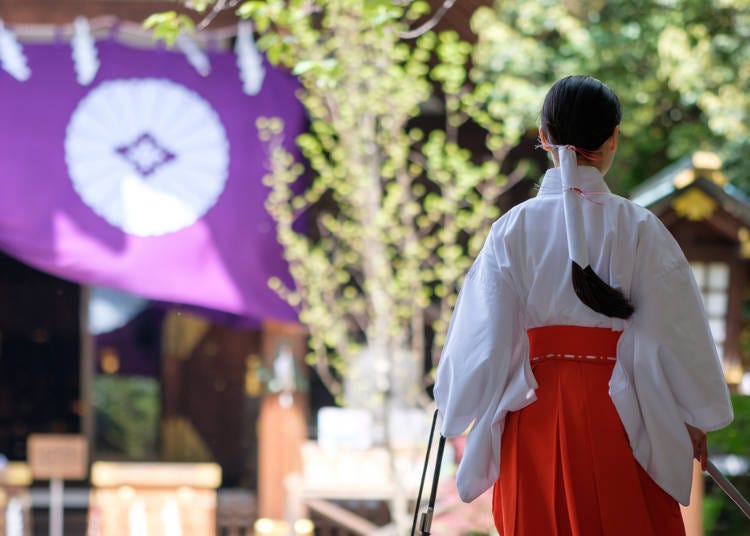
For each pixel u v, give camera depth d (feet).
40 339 68.85
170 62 42.22
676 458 13.26
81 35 40.22
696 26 56.13
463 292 13.94
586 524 13.23
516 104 49.14
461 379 13.47
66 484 63.82
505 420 13.91
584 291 13.05
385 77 41.09
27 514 44.24
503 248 13.73
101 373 67.10
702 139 57.06
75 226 41.57
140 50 42.11
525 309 13.73
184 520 41.73
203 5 26.63
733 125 54.24
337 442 44.34
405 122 44.70
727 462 34.45
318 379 57.82
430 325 49.01
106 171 41.86
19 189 41.34
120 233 41.86
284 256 42.98
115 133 41.96
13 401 68.49
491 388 13.48
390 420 43.55
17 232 41.29
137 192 42.01
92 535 42.29
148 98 42.14
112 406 66.95
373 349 42.98
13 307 68.59
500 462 13.84
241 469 66.28
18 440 68.23
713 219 40.29
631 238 13.34
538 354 13.73
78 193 41.68
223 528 47.52
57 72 41.68
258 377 45.60
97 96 41.81
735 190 40.52
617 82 55.83
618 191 59.21
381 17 26.18
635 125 56.29
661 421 13.20
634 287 13.37
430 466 39.34
